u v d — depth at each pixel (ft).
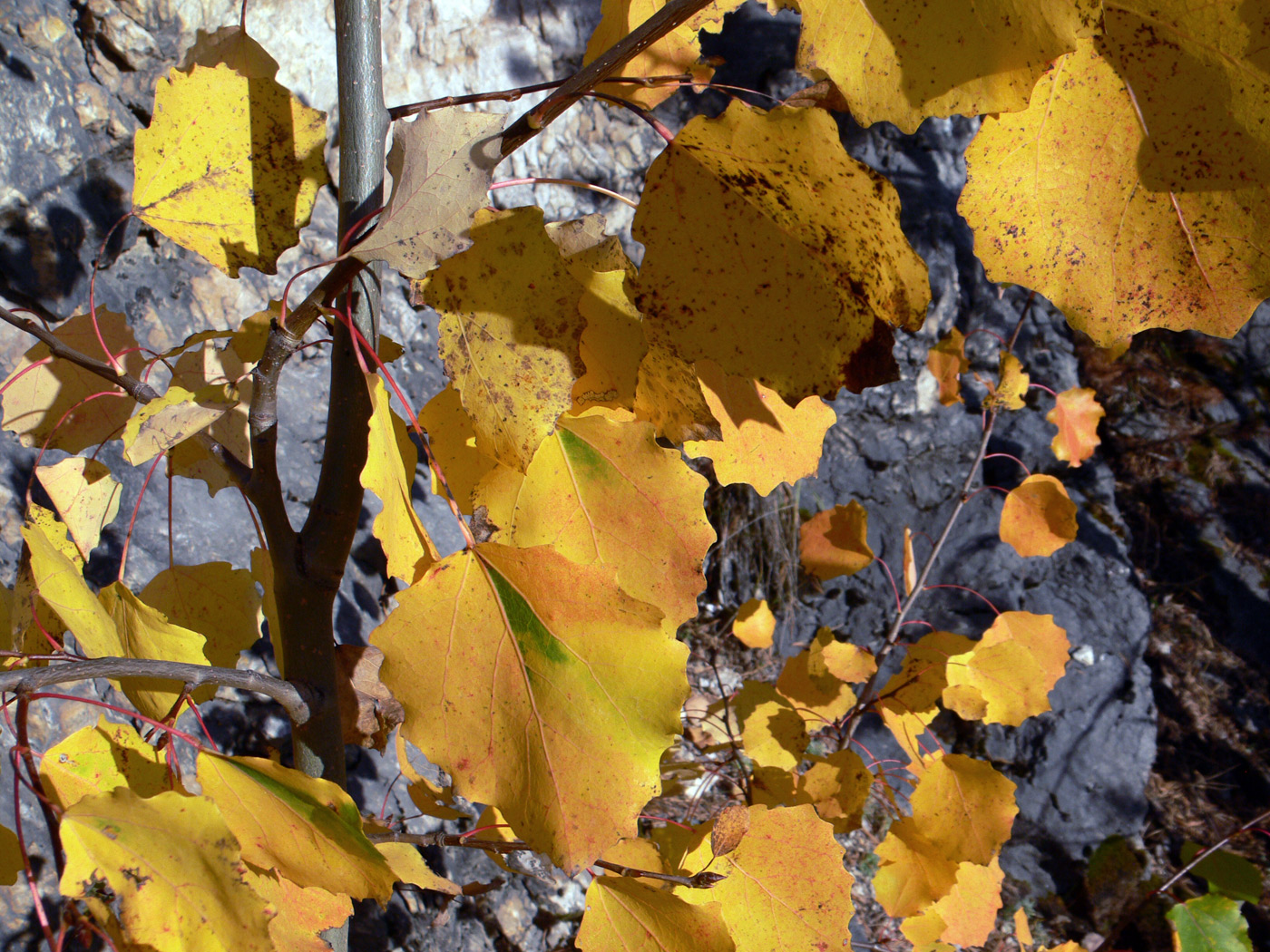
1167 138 1.15
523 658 1.22
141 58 2.88
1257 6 1.11
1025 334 5.65
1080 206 1.18
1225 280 1.18
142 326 2.91
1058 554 5.43
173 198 1.41
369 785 2.96
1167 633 5.99
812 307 1.25
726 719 3.24
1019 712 2.63
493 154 1.19
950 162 5.22
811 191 1.20
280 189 1.43
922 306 1.21
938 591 5.29
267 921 1.15
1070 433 3.29
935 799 2.39
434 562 1.25
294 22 3.29
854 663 2.65
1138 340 7.14
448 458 1.34
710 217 1.24
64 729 2.21
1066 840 4.93
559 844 1.21
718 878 1.46
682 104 4.44
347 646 1.49
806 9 1.13
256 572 1.58
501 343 1.23
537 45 3.94
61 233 2.64
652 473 1.28
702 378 1.35
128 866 1.14
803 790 2.42
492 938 3.11
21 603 1.33
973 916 2.54
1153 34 1.13
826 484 5.36
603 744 1.21
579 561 1.29
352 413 1.36
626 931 1.38
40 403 1.50
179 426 1.31
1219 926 3.21
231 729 2.69
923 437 5.35
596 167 4.20
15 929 1.96
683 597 1.29
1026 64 1.12
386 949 2.68
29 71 2.61
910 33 1.13
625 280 1.25
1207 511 6.38
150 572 2.71
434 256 1.20
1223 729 5.59
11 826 2.03
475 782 1.21
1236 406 6.80
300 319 1.29
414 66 3.74
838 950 1.47
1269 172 1.15
